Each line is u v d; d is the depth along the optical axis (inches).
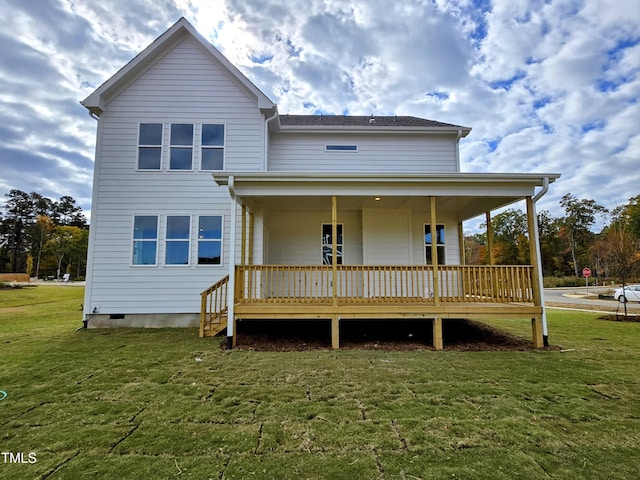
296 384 165.6
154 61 355.6
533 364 201.3
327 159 393.1
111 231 331.6
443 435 113.7
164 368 192.5
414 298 267.0
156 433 115.5
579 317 432.5
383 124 425.4
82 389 158.4
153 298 326.0
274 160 390.6
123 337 279.4
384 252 365.7
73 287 1099.9
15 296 743.1
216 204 340.5
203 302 284.5
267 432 116.0
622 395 151.4
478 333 302.8
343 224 377.7
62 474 91.7
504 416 129.2
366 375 179.8
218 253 334.0
